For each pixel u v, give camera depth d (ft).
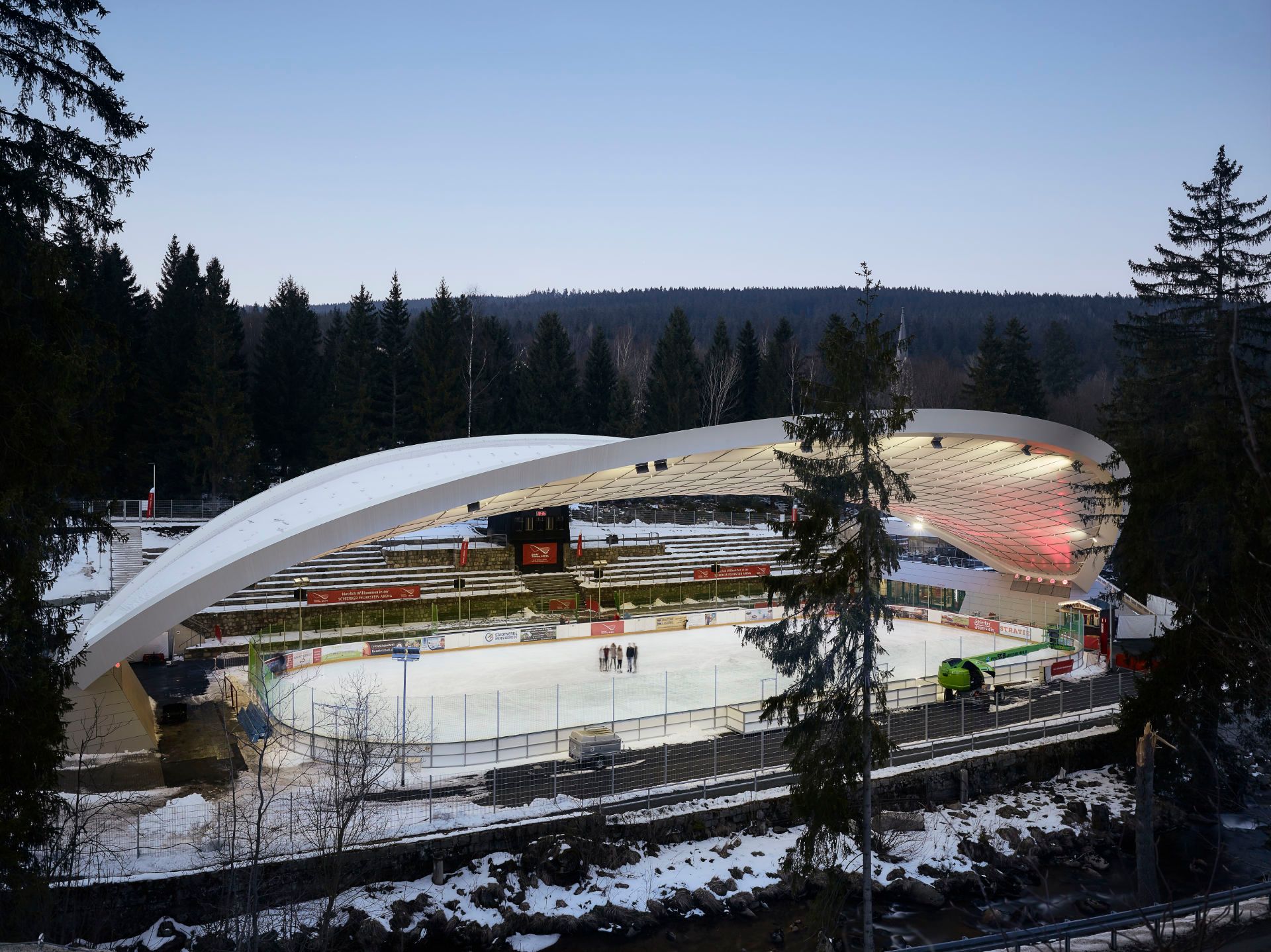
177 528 227.40
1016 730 114.73
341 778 86.07
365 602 192.24
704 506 326.24
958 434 123.13
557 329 358.23
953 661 136.46
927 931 74.84
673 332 364.17
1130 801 101.30
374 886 74.69
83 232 65.57
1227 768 98.94
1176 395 128.16
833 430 67.41
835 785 67.92
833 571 68.54
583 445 183.32
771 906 77.92
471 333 365.40
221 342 274.57
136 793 88.53
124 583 180.96
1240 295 127.24
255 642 138.10
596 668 158.20
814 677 68.23
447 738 109.50
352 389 303.89
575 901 75.87
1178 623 100.63
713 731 115.75
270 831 72.59
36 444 57.26
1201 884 83.82
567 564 237.86
